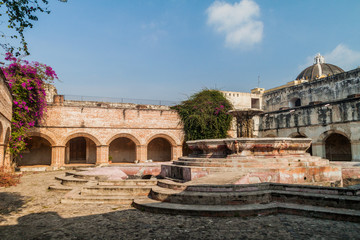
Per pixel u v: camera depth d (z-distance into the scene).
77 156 27.56
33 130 21.30
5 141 14.91
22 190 10.96
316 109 23.64
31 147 25.45
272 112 28.19
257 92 40.38
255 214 6.23
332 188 6.75
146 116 25.61
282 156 10.62
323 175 9.83
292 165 9.92
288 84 36.50
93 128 23.59
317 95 28.20
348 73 25.33
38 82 18.11
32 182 13.48
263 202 6.80
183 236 5.04
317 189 6.88
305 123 24.55
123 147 28.92
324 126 22.91
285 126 26.64
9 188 11.52
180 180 10.24
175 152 26.47
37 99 18.45
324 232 5.09
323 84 27.66
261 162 9.75
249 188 7.15
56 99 22.69
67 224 5.97
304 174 9.46
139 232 5.30
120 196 8.38
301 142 11.04
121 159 28.67
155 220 6.06
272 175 9.03
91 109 23.67
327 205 6.34
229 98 32.81
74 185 11.48
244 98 34.91
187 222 5.85
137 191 8.54
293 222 5.73
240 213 6.18
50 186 11.20
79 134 23.08
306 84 29.50
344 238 4.78
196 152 12.49
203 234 5.12
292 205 6.54
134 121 25.11
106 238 5.03
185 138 26.95
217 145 11.09
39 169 21.03
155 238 4.98
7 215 6.84
